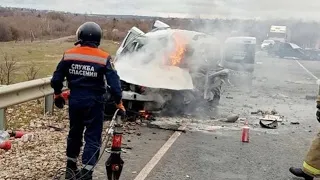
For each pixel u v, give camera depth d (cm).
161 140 829
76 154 565
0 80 1327
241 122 1059
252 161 713
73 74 536
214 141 842
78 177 541
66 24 4388
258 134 934
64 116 981
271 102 1473
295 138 909
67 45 3462
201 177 613
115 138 512
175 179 597
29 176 573
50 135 803
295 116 1202
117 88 526
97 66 531
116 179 512
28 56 2531
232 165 683
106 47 2539
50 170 600
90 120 539
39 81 898
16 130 816
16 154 670
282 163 710
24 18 4309
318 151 598
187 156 720
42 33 4116
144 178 591
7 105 768
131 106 1005
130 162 668
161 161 681
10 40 3716
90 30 538
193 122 1016
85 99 532
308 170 603
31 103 1124
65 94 657
